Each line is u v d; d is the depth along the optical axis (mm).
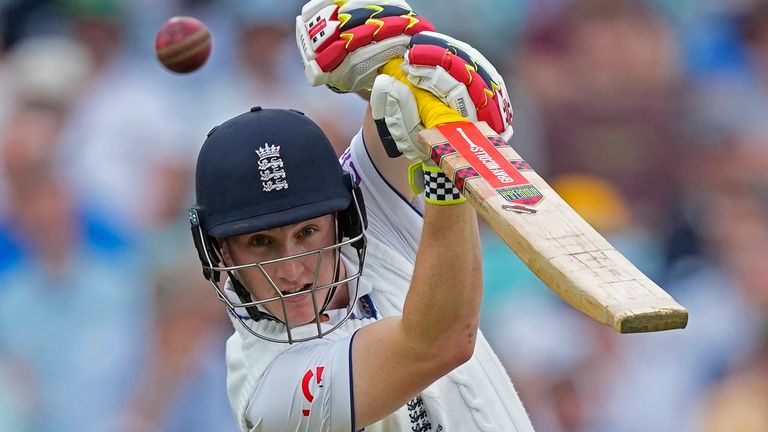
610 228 25844
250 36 25078
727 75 28375
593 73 27453
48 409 21859
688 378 22188
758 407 22016
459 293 9070
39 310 22250
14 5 26016
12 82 24672
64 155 23766
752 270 24219
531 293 21812
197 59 10953
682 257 25000
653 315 7336
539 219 8180
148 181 24188
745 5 29297
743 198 25828
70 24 25812
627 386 21688
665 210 26219
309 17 10000
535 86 27328
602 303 7465
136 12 26156
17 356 22031
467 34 27625
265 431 9891
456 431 10273
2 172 23125
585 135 26906
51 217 22641
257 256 9641
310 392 9555
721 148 27141
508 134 9352
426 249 9102
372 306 10383
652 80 27625
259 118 9641
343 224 9953
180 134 24828
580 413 21453
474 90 9055
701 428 22078
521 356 21484
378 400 9438
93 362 22031
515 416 10602
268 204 9414
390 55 9719
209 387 21406
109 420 21750
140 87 24984
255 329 10016
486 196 8344
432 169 9008
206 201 9641
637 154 26766
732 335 22969
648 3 28203
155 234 23531
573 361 21547
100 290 22484
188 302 21797
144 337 22000
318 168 9562
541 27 27859
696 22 28656
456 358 9266
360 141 10672
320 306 9914
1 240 22594
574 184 26641
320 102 25156
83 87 24891
